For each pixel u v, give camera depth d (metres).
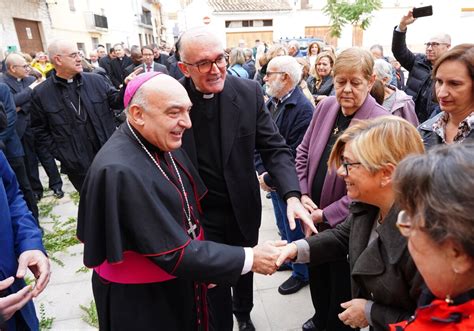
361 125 1.25
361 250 1.30
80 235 1.36
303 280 2.74
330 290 1.97
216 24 18.77
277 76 2.62
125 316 1.38
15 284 1.51
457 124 1.74
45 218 4.25
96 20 15.93
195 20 18.67
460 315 0.74
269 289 2.80
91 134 3.39
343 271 1.80
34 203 3.74
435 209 0.66
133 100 1.28
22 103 4.02
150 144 1.38
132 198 1.22
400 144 1.13
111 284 1.39
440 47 3.63
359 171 1.17
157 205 1.24
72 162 3.36
